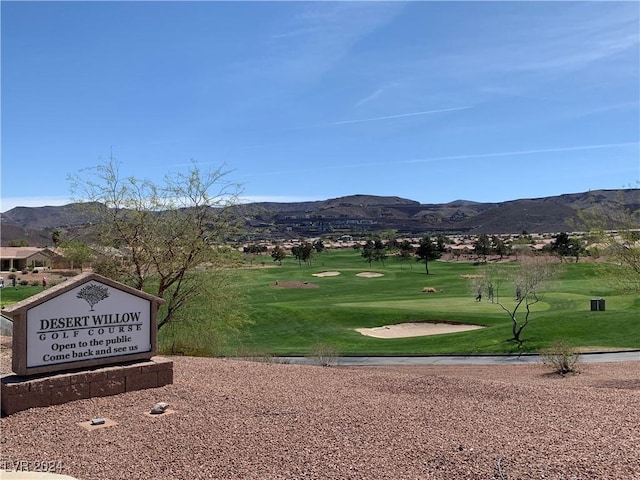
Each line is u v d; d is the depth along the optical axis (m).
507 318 39.91
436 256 94.81
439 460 6.42
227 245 22.38
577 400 9.77
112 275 20.88
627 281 21.06
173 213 21.19
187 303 21.72
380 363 27.52
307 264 118.31
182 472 6.04
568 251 84.00
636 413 8.66
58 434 7.38
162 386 10.18
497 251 119.75
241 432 7.46
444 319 40.56
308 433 7.45
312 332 37.34
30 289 52.91
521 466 6.20
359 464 6.30
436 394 10.30
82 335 9.50
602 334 32.62
